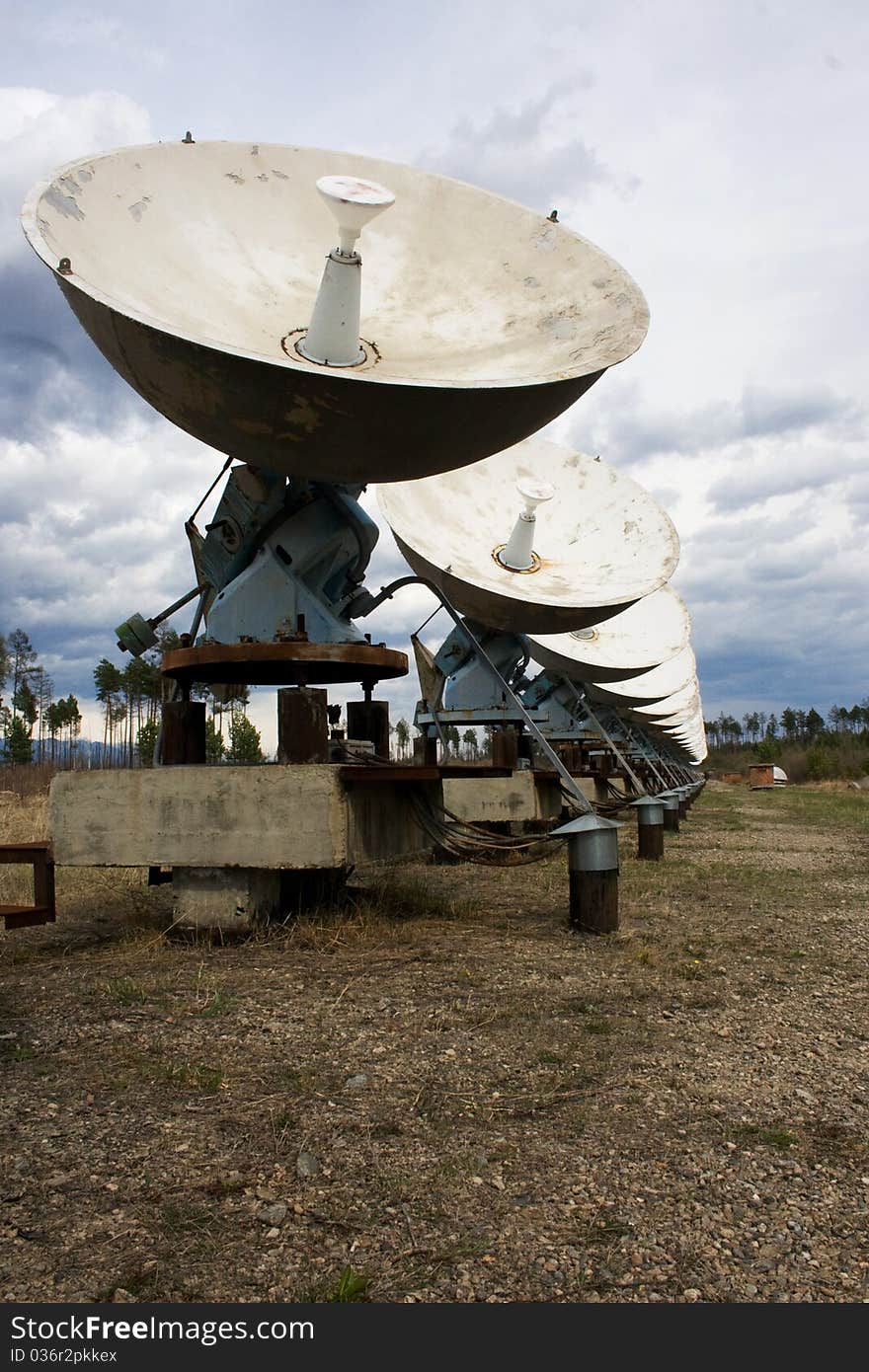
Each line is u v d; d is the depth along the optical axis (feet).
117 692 205.67
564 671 71.61
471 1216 11.55
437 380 22.62
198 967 23.73
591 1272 10.46
